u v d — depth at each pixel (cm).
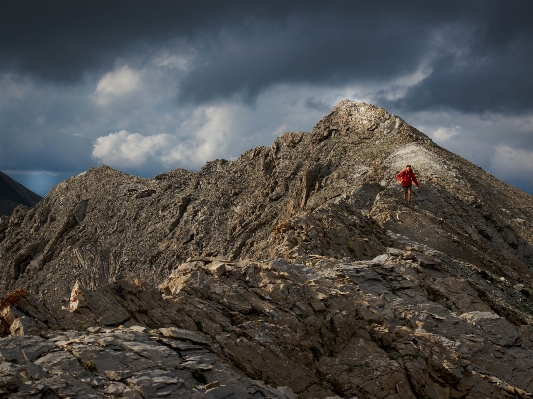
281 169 9556
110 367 1301
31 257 11912
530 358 2197
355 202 4703
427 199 5062
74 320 1527
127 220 11331
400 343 1950
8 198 19338
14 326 1436
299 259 2730
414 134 7581
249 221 8988
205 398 1291
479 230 5109
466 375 1923
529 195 7088
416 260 2923
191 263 2084
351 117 8650
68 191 13062
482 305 2583
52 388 1173
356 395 1692
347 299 2103
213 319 1758
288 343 1748
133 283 1744
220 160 11744
